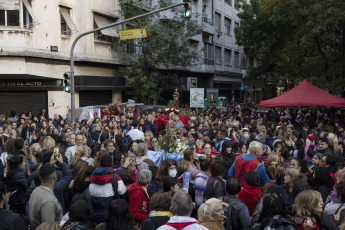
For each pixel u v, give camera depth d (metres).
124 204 3.81
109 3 23.95
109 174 5.51
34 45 18.98
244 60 48.59
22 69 18.45
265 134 11.38
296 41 21.66
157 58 25.05
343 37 19.92
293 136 10.22
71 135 9.24
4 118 15.31
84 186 5.52
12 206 6.14
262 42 35.56
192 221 3.59
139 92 25.23
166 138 9.72
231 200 4.84
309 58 21.73
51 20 19.98
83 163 5.89
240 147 8.28
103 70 23.89
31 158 7.62
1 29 17.83
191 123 13.88
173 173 6.05
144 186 5.45
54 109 20.62
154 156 8.41
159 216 4.26
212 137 11.14
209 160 6.16
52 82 20.55
